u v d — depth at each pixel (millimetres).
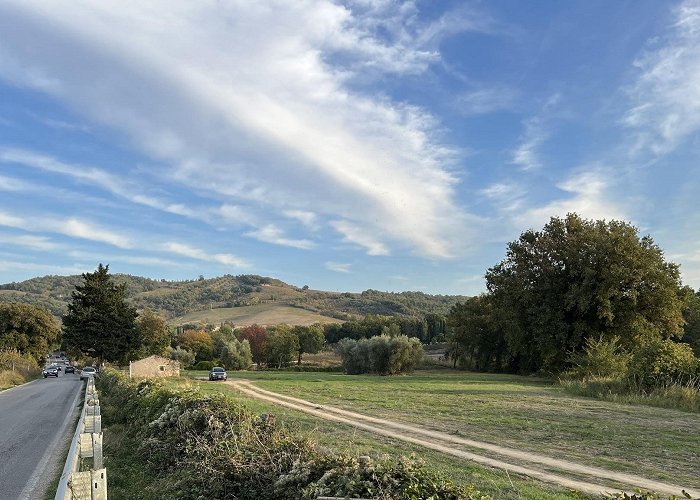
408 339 66500
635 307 47688
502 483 9344
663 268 48094
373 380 47625
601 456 12289
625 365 36656
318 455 6383
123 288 64625
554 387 37750
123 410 17203
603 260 48000
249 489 6680
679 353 28422
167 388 14547
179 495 7715
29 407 22750
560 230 52469
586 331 48812
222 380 48469
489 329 67562
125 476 9719
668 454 12578
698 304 58938
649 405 24188
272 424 8828
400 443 13578
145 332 80125
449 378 51750
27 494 8664
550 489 9062
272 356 98688
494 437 14883
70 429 16125
